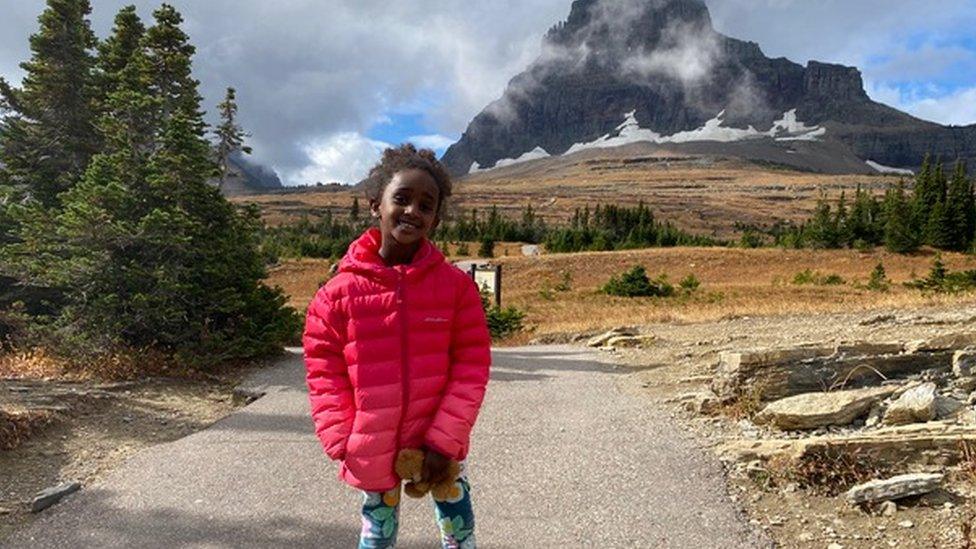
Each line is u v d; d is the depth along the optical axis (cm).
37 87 1505
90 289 966
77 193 980
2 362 928
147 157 1049
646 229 7825
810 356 638
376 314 258
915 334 819
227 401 765
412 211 256
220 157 1539
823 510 405
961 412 524
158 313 910
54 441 578
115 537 388
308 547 373
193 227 962
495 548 368
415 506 424
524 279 5128
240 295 1004
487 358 277
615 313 2339
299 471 500
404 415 259
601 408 679
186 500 443
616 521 399
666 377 821
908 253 6216
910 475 412
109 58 1591
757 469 462
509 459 520
